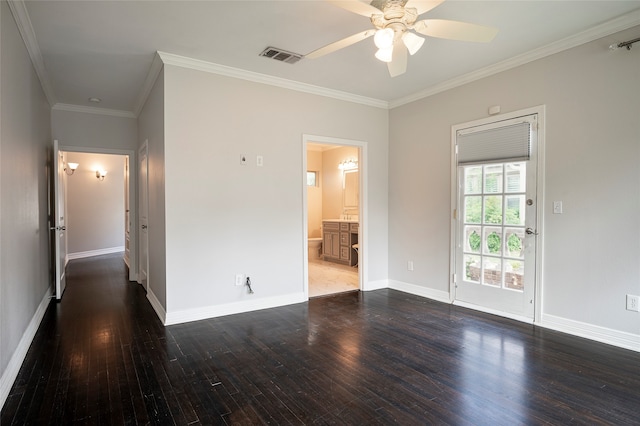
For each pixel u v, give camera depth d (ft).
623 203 9.45
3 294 7.15
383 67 12.28
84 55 11.07
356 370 8.30
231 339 10.24
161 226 11.98
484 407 6.77
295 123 13.92
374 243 16.22
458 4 8.46
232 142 12.51
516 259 11.75
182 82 11.53
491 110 12.31
